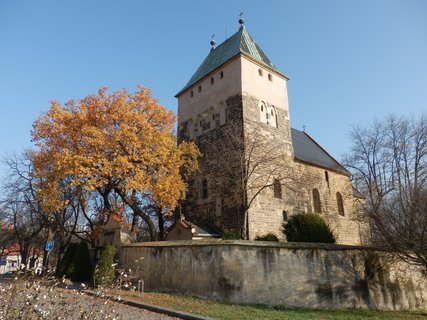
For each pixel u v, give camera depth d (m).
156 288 17.19
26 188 32.91
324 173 33.09
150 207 30.72
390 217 15.47
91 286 18.62
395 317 14.24
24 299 6.39
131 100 24.86
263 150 26.36
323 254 16.08
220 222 26.03
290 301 14.74
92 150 21.47
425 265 15.18
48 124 22.50
